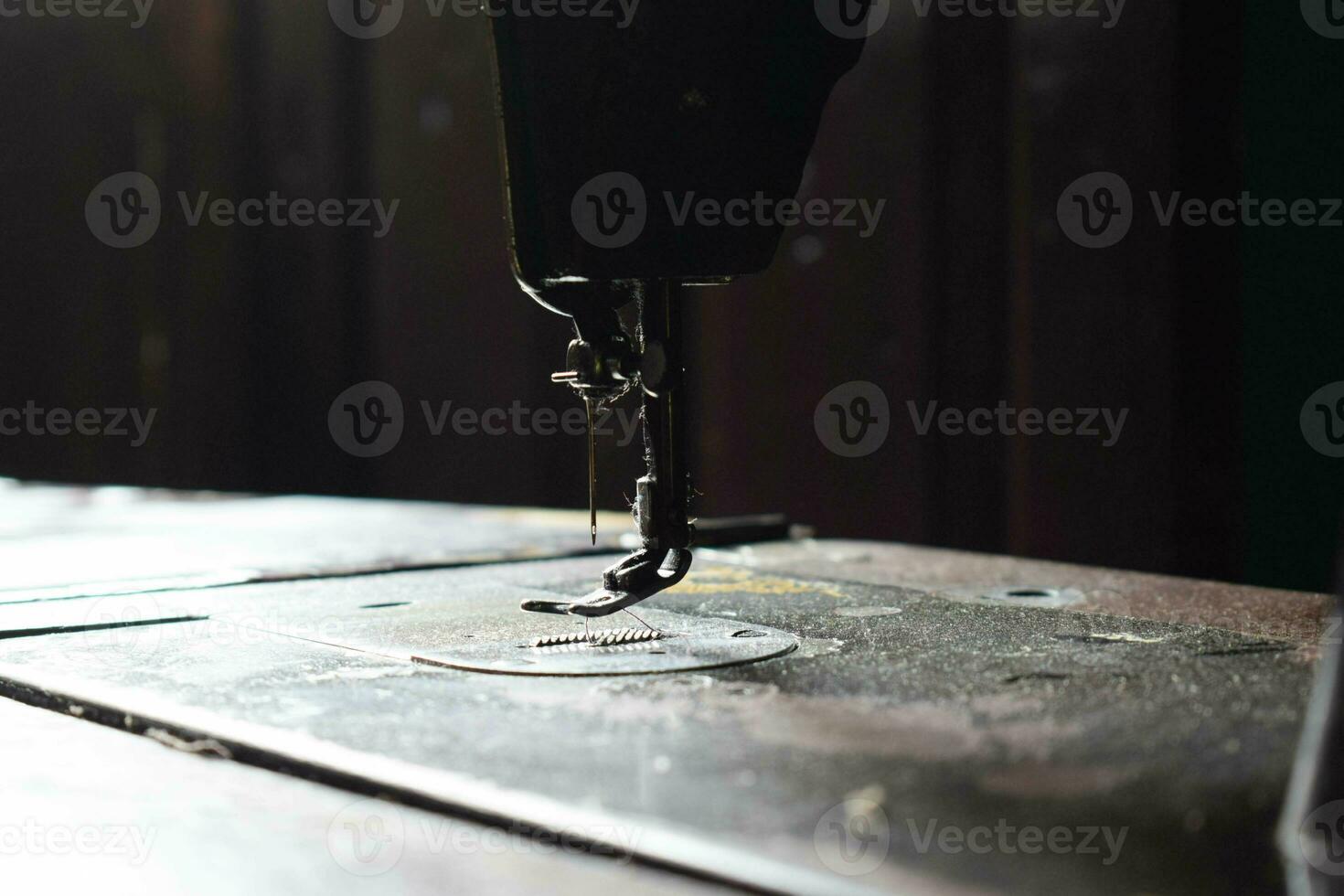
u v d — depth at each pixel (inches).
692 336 151.1
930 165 133.3
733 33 38.4
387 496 191.6
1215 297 116.8
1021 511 126.1
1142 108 117.2
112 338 213.6
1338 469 111.3
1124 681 34.3
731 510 147.6
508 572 61.1
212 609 49.8
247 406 202.2
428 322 185.2
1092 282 121.0
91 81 211.6
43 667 38.4
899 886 20.2
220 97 199.8
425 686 34.7
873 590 53.2
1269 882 20.4
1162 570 118.1
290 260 198.1
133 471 212.5
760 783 25.4
